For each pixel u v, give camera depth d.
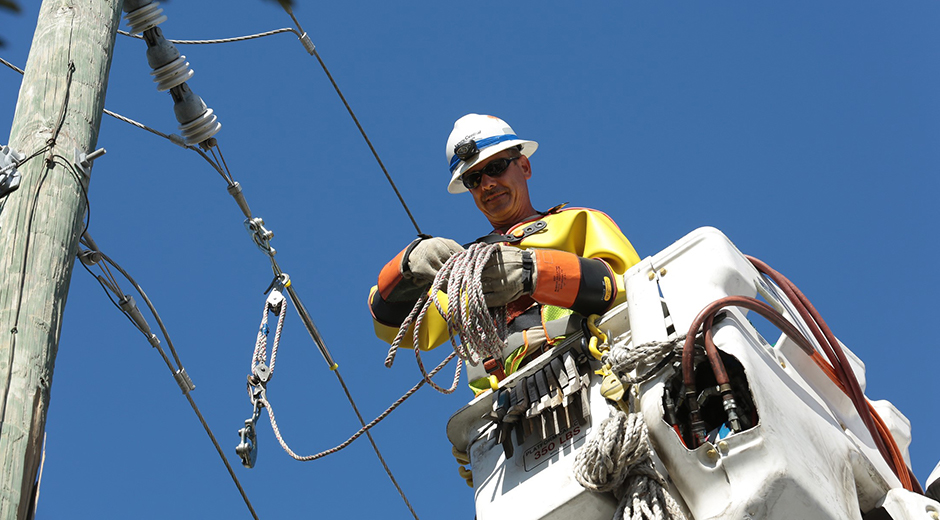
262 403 6.51
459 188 6.99
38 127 5.32
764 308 4.88
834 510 4.45
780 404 4.64
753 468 4.39
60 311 4.88
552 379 5.35
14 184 5.07
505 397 5.43
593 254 6.04
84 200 5.25
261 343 6.75
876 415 5.38
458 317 5.34
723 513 4.39
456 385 5.91
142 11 6.75
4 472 4.32
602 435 4.69
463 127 6.82
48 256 4.93
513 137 6.79
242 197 7.14
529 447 5.32
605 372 4.94
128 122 7.02
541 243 6.26
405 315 6.24
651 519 4.54
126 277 7.08
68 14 5.77
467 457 5.75
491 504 5.27
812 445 4.66
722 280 5.02
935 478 6.21
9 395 4.49
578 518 4.96
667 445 4.62
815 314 5.25
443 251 5.70
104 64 5.73
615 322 5.44
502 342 5.41
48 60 5.57
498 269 5.47
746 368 4.57
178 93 7.02
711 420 4.80
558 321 5.70
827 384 5.24
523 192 6.71
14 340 4.64
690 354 4.67
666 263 5.21
